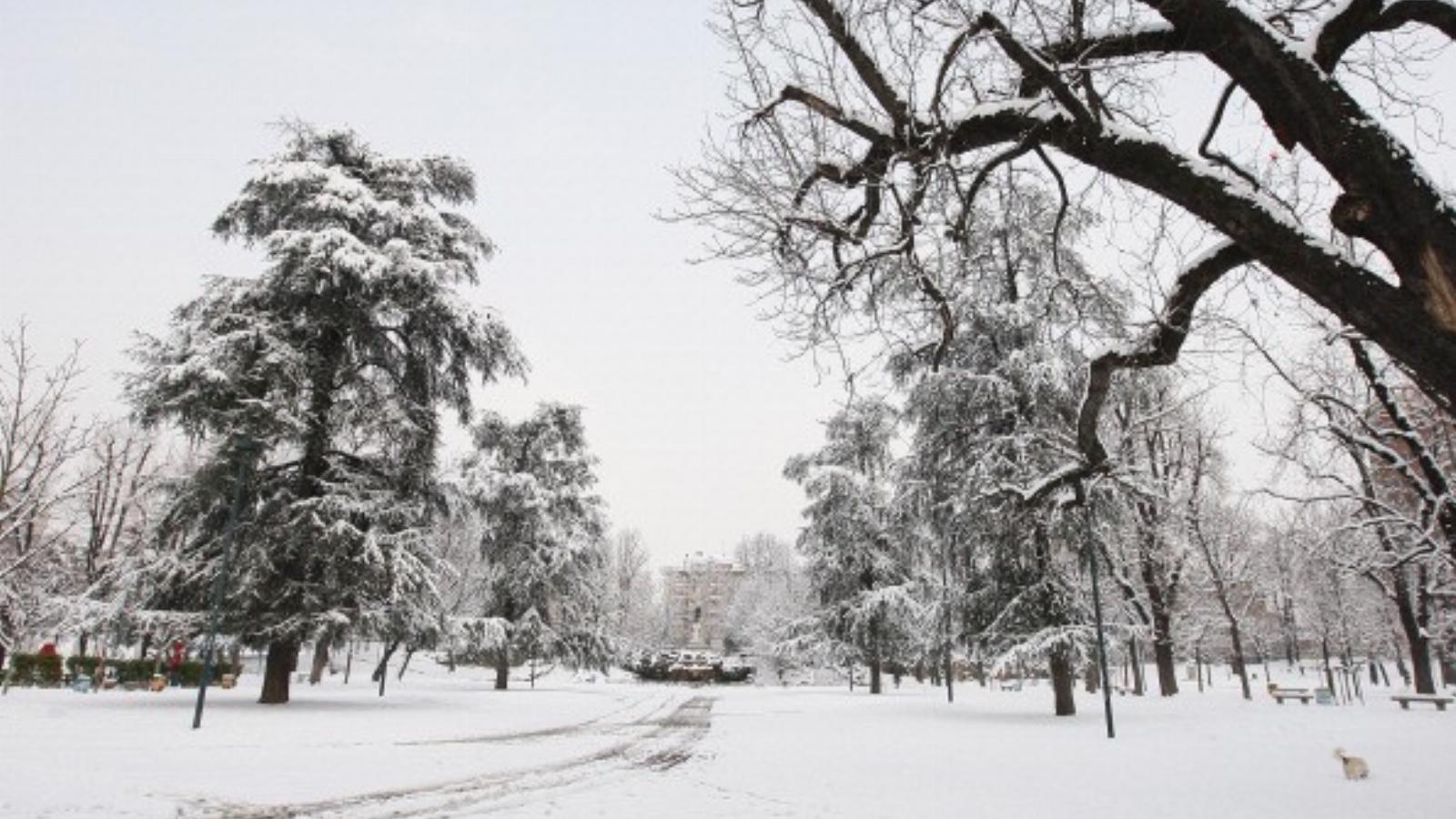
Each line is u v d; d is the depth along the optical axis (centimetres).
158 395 1792
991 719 2102
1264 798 902
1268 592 3922
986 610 2242
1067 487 854
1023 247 1023
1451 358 420
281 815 748
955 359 2262
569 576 3628
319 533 1839
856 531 3466
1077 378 1864
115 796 779
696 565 13438
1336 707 2536
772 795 915
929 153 650
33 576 2533
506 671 3362
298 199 2045
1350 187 442
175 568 1838
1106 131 539
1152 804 866
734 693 3594
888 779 1051
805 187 734
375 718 1695
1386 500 2067
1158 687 4359
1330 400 1547
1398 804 850
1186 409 2867
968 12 641
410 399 2162
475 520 4072
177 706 1773
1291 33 609
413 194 2180
